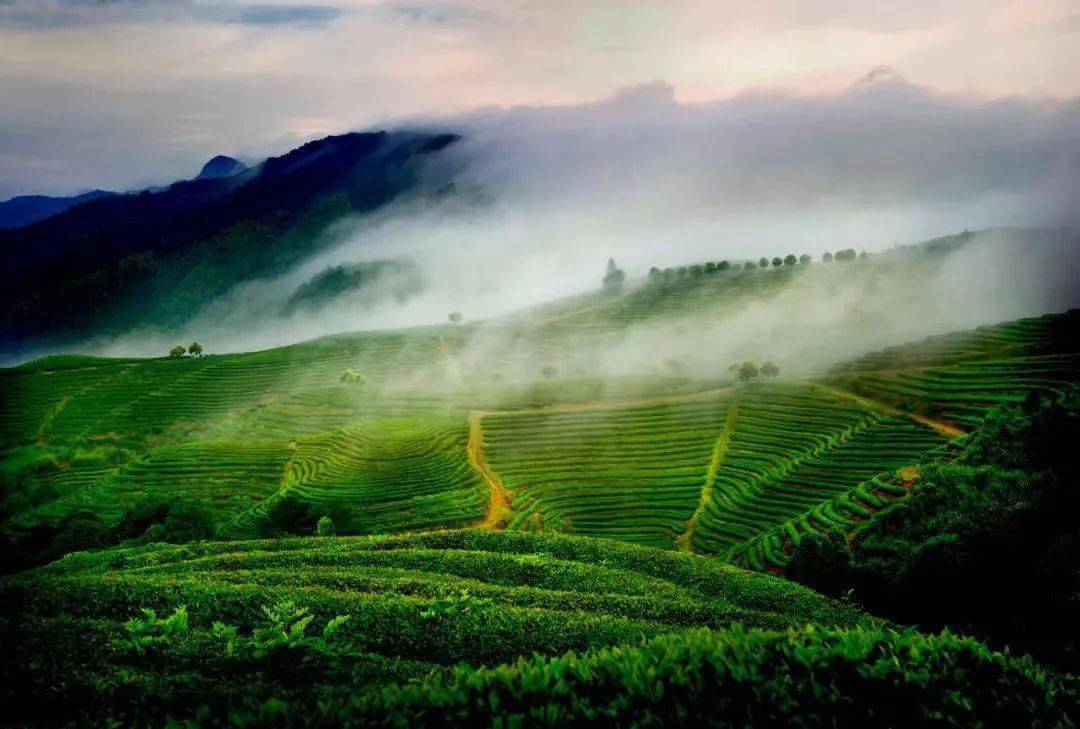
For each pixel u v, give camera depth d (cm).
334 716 1396
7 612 2511
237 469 11906
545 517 9456
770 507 9056
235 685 1912
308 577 3625
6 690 1827
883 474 8569
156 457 12419
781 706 1452
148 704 1777
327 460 11794
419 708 1442
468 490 10256
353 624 2642
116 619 2578
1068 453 6325
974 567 4825
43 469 13062
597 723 1402
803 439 11094
